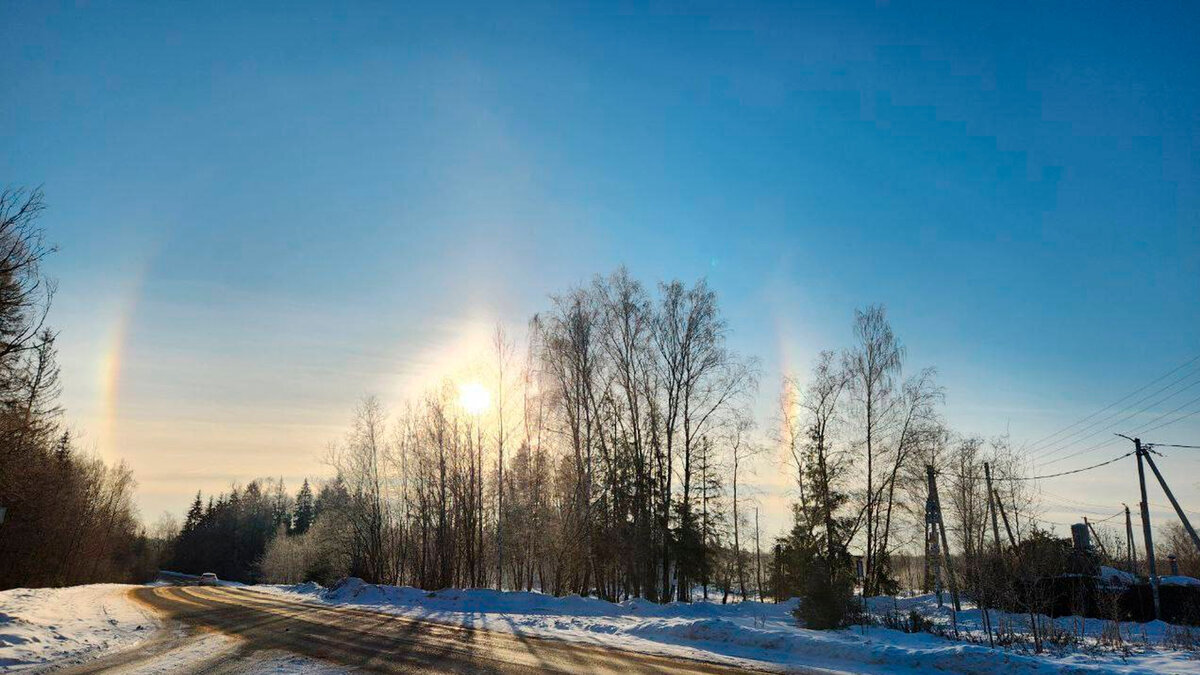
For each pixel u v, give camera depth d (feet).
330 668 42.01
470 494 124.16
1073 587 88.84
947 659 42.75
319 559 203.21
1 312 80.28
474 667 42.11
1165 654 49.75
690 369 115.03
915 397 123.03
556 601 92.02
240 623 67.92
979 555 79.56
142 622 68.59
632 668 41.63
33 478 113.09
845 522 120.98
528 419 124.16
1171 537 199.31
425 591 105.09
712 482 116.47
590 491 111.75
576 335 115.14
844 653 46.75
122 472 251.80
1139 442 87.81
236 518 393.70
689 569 112.68
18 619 60.49
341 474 152.76
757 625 72.38
